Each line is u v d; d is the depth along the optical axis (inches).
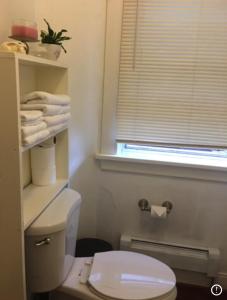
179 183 72.9
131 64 69.7
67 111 54.9
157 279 52.9
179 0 65.4
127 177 74.7
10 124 36.9
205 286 76.8
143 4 66.7
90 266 56.9
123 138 73.5
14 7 46.8
